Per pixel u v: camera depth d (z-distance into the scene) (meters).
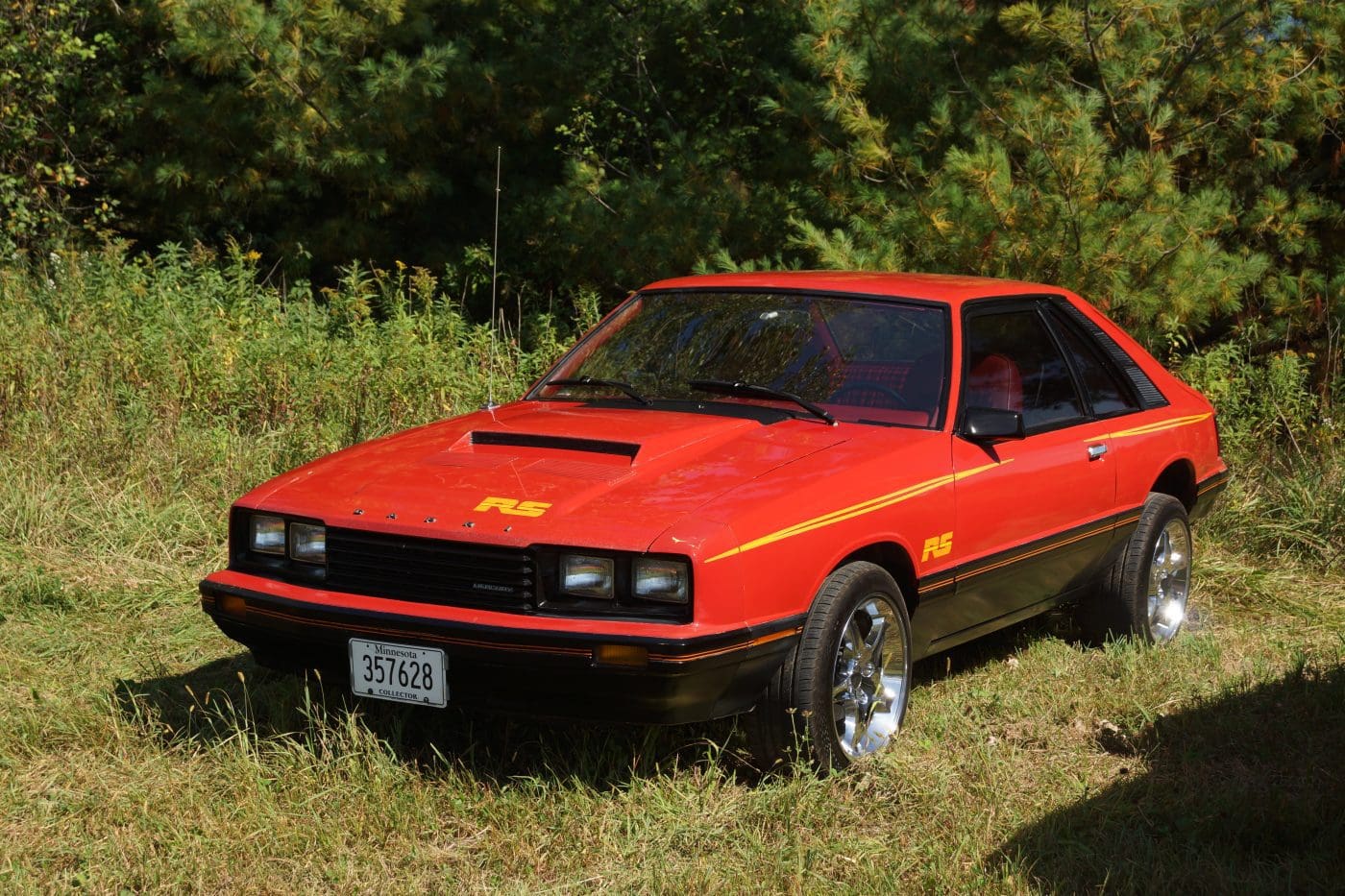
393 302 10.81
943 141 10.98
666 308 5.49
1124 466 5.71
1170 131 10.80
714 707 3.99
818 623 4.17
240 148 14.45
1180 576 6.26
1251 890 3.64
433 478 4.33
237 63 13.73
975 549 4.87
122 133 15.25
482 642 3.90
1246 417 9.33
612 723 3.94
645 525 3.93
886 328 5.07
